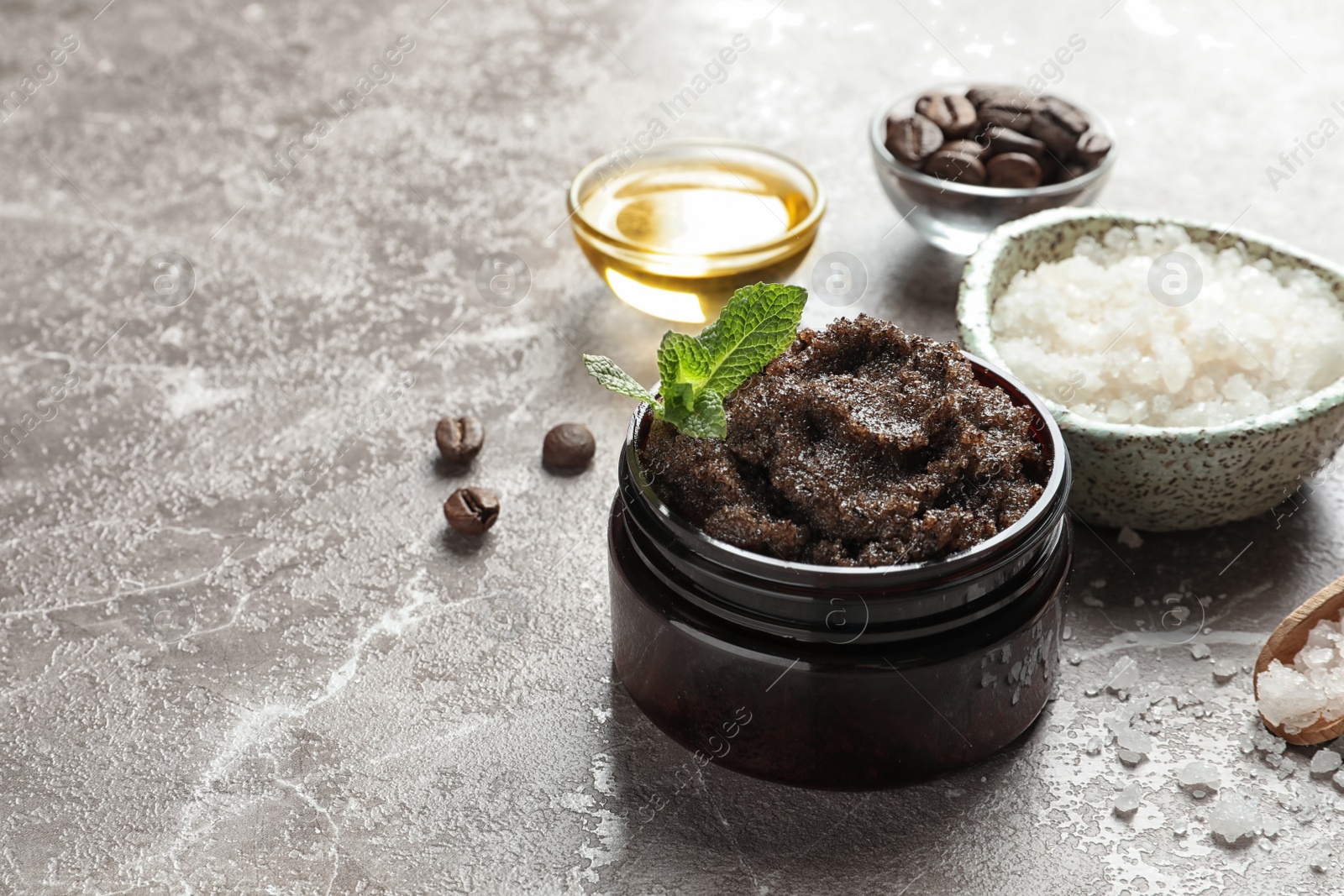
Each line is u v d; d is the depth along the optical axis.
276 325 0.64
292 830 0.54
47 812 0.54
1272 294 0.58
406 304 0.65
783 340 0.54
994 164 0.63
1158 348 0.58
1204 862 0.53
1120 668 0.56
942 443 0.53
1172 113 0.71
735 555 0.52
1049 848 0.53
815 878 0.53
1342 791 0.54
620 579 0.54
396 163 0.70
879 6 0.76
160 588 0.58
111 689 0.56
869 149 0.68
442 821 0.54
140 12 0.77
